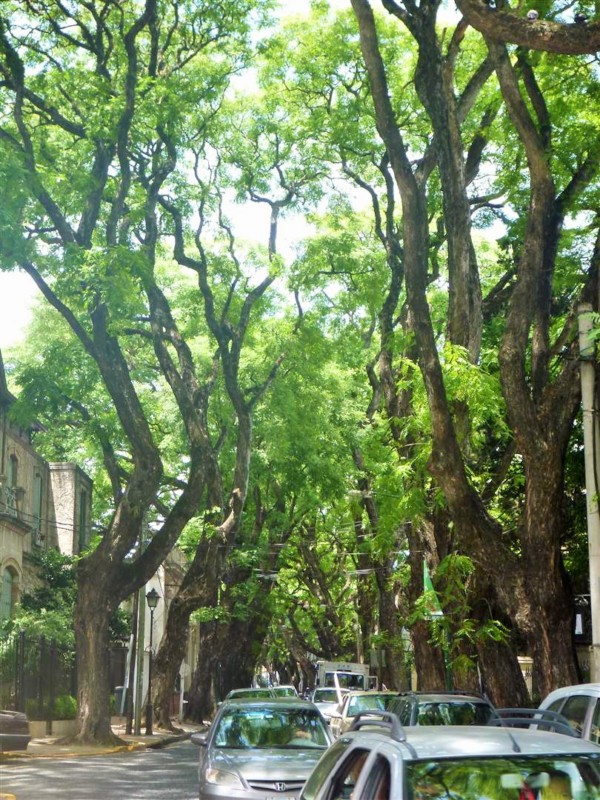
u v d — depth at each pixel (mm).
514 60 22844
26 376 32094
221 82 30234
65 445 43031
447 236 19297
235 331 34906
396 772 5438
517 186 21891
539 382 17703
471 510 17078
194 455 31625
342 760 6340
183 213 34406
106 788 18438
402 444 21812
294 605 59844
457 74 26906
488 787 5387
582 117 18781
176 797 16984
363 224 35750
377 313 34625
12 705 31312
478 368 18125
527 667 34062
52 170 28281
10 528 35688
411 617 20328
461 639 20016
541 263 16984
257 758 12234
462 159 19141
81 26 28266
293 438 40062
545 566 16656
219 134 34031
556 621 16672
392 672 42000
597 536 16000
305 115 31812
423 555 23047
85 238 28500
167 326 32500
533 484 16656
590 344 15992
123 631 44562
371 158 29469
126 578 30609
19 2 27781
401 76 29125
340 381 41500
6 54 26828
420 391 19828
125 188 28688
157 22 29484
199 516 42094
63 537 44875
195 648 83500
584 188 17766
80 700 30047
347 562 58562
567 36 13375
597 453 16094
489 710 13867
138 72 30812
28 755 26281
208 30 30641
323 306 37188
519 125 16688
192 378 32438
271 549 47312
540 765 5551
